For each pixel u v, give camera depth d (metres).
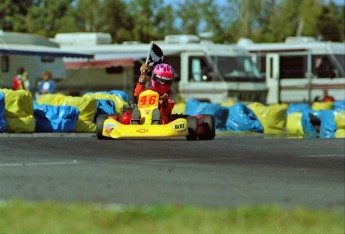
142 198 22.39
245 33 193.12
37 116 52.03
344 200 22.44
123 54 104.12
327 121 59.00
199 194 23.16
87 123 53.62
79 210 19.78
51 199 22.00
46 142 38.84
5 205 20.44
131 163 30.11
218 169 28.67
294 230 18.28
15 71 100.94
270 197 22.80
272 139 44.34
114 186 24.41
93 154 33.38
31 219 18.97
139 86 42.78
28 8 196.75
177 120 40.94
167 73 42.12
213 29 194.88
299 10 196.62
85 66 106.00
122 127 40.78
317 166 30.14
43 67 103.31
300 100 104.44
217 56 102.12
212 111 61.03
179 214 19.48
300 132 65.00
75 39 108.19
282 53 105.38
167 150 35.59
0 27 197.88
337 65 103.75
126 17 186.75
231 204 21.59
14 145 36.94
